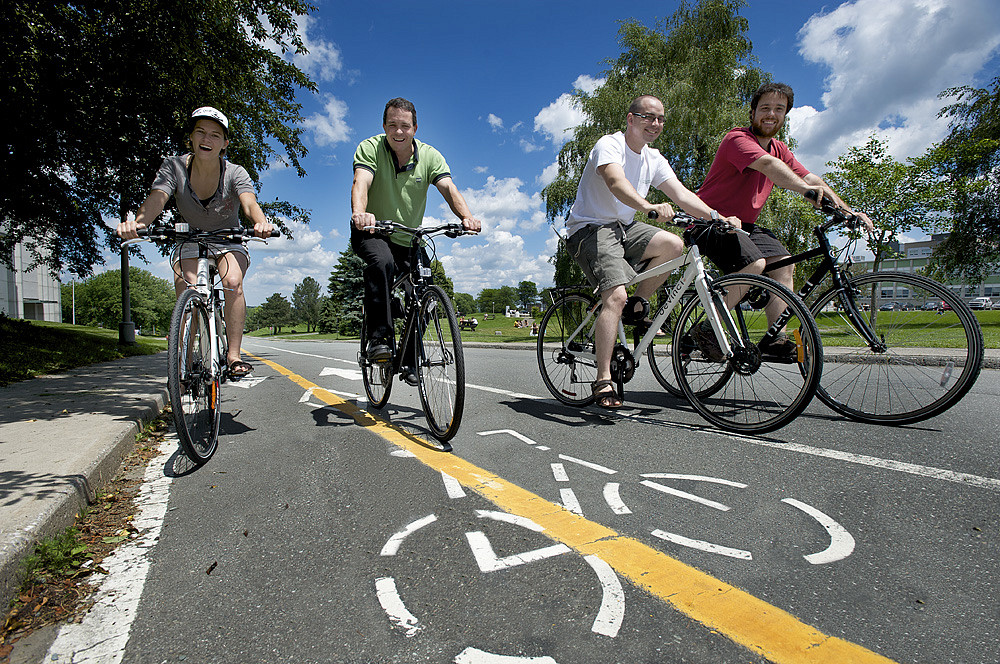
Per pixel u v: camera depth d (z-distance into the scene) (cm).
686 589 152
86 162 969
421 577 163
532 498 222
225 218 375
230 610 151
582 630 135
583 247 365
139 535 202
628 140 362
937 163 2284
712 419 333
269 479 260
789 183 358
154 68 684
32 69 607
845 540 177
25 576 166
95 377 615
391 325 357
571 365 414
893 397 321
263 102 1238
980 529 181
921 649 125
